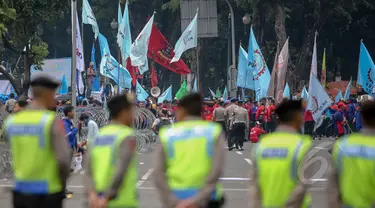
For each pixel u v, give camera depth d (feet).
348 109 280.72
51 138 61.77
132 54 274.57
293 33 498.28
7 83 345.51
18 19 240.32
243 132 221.05
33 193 61.52
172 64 310.24
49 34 563.89
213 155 56.80
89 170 60.44
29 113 62.69
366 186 53.42
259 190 56.34
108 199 57.47
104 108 213.46
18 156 62.49
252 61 297.33
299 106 57.98
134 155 60.03
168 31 547.08
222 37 503.20
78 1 516.73
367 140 54.08
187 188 56.24
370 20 515.91
